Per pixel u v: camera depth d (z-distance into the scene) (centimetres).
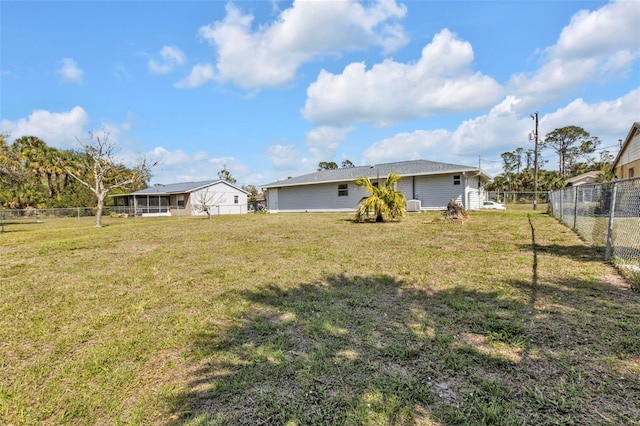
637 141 1308
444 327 250
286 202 2339
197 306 324
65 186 3084
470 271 418
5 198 2412
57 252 689
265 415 157
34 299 364
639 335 223
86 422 158
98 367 209
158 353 227
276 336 246
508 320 257
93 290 395
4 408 169
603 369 184
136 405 169
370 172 1991
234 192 3002
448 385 175
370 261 499
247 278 425
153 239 874
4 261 595
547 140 4238
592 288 330
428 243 656
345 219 1379
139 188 3147
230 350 226
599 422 143
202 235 934
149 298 357
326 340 236
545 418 147
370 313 286
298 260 527
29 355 231
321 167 5112
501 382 176
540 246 582
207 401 170
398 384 177
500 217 1245
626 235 584
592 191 809
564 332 232
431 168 1766
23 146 2812
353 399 166
